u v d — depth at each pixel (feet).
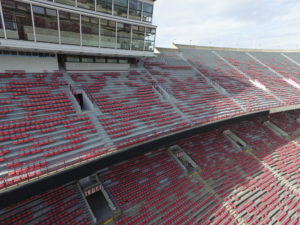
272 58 159.43
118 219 44.75
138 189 51.96
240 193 58.59
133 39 63.93
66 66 60.95
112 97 61.36
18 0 41.14
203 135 80.07
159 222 46.29
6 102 44.14
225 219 50.60
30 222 38.09
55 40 49.03
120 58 73.82
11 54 50.34
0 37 41.65
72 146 41.09
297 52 181.88
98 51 57.06
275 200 58.75
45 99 49.34
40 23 45.60
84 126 47.21
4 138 37.01
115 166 55.21
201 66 114.21
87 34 53.57
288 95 100.58
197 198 54.65
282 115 110.11
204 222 48.75
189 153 69.15
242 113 73.10
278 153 79.82
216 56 138.31
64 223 39.96
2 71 50.16
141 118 57.31
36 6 43.73
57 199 42.86
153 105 65.36
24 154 35.96
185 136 55.98
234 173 65.98
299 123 105.60
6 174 32.09
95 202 47.65
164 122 58.54
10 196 28.81
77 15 50.01
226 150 75.41
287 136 92.63
